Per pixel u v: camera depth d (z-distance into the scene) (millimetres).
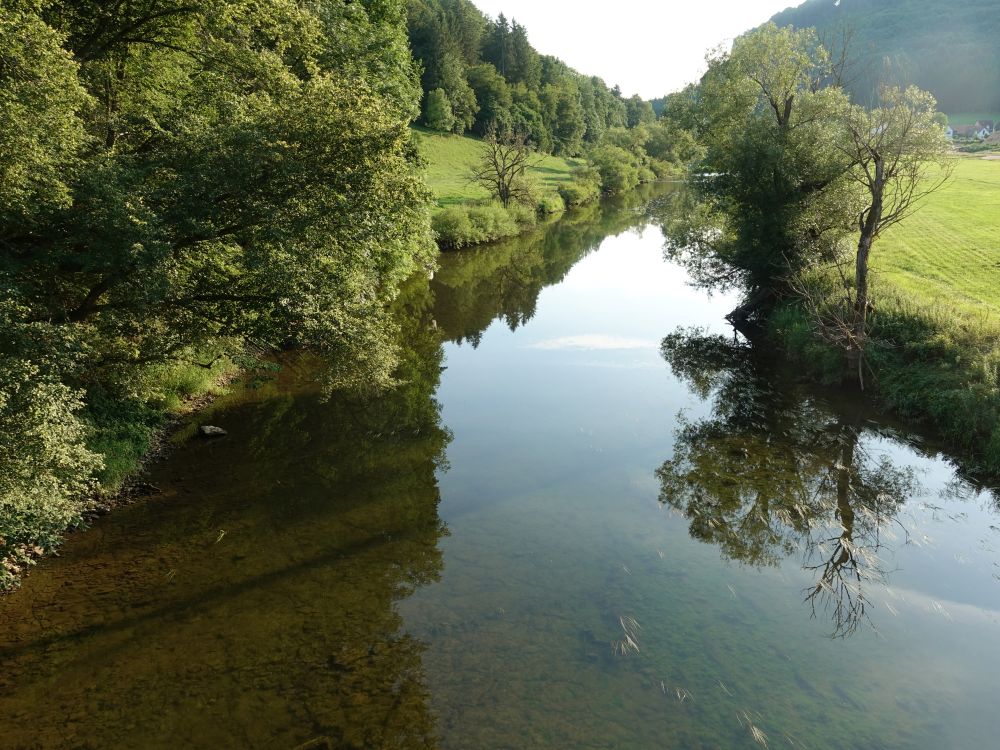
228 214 13438
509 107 124812
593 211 84062
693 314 33406
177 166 13023
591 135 167125
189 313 14984
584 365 25625
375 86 24453
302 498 14281
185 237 13188
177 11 15281
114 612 10125
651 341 28734
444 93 106375
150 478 14750
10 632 9586
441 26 118125
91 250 11500
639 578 11414
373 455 16875
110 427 15164
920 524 13273
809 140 25078
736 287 32719
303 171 13008
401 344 28422
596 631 9914
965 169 60812
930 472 15469
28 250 12227
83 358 13250
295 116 13148
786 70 27453
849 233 25625
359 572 11453
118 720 8047
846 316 20812
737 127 29234
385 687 8680
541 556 12148
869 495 14477
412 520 13453
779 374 23125
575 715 8211
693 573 11586
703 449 17172
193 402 19578
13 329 9773
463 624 10055
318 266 14617
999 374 16141
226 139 12609
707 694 8586
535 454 17203
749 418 19266
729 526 13273
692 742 7781
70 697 8398
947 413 16578
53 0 13656
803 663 9180
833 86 26703
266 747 7648
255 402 20203
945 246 31547
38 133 10203
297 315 14305
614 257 51625
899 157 18875
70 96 10938
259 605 10406
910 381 18188
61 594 10508
